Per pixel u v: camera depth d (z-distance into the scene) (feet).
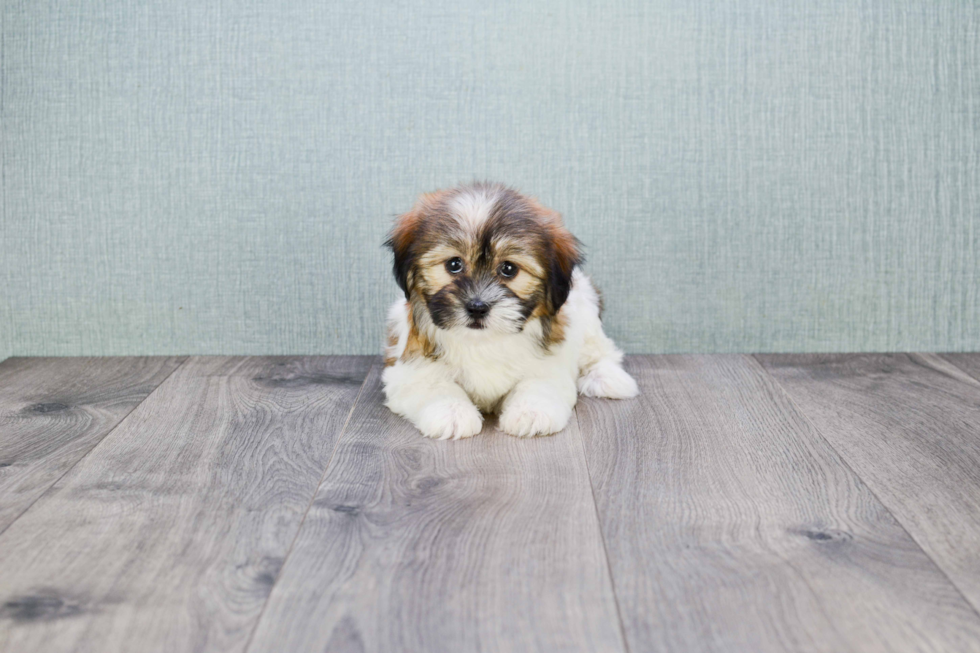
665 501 4.82
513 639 3.50
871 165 7.95
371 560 4.14
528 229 5.85
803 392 6.95
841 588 3.86
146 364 7.97
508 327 5.70
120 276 8.13
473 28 7.79
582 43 7.81
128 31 7.78
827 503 4.78
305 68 7.82
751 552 4.20
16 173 7.98
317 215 8.02
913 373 7.50
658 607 3.73
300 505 4.78
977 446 5.67
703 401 6.73
